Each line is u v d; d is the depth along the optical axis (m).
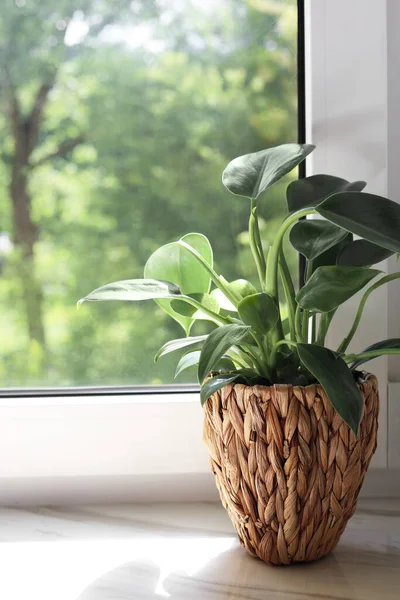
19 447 0.85
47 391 0.91
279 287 0.93
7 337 0.95
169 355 0.95
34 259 0.94
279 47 0.91
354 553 0.72
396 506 0.86
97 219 0.94
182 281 0.81
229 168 0.72
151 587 0.65
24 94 0.92
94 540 0.76
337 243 0.72
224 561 0.71
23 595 0.64
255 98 0.92
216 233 0.94
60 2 0.90
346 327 0.86
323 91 0.85
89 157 0.93
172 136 0.93
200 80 0.92
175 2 0.90
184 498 0.88
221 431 0.66
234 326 0.63
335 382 0.60
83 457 0.85
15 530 0.78
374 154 0.86
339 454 0.64
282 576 0.68
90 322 0.95
